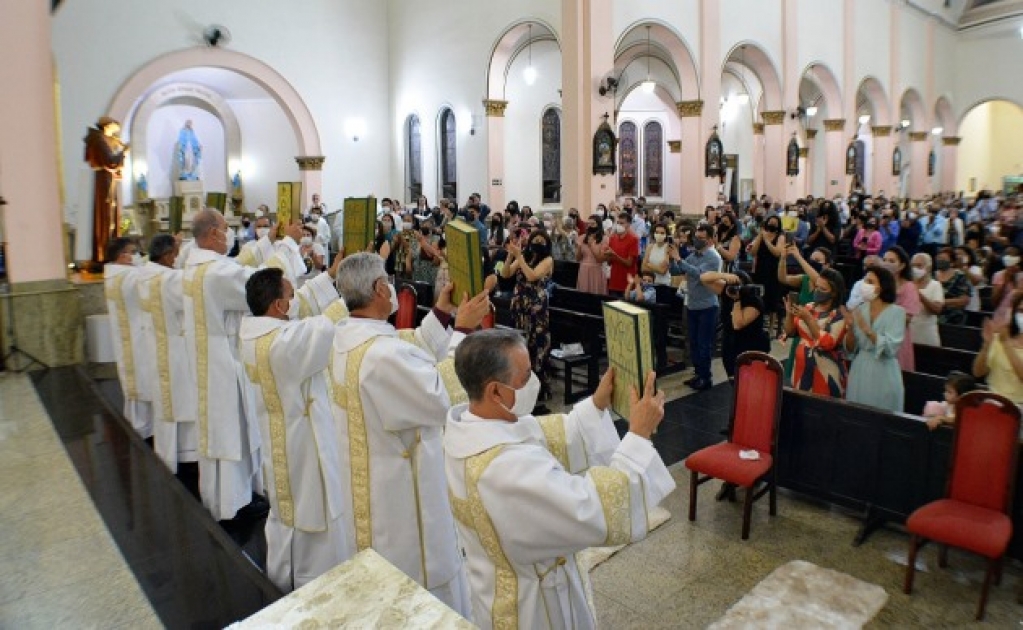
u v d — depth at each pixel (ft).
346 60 61.11
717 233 34.68
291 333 10.03
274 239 17.15
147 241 42.50
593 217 30.89
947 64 92.12
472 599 6.77
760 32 57.82
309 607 4.89
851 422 14.10
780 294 27.63
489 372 6.21
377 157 63.87
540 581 6.44
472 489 6.14
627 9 45.11
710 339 22.95
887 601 11.51
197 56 52.06
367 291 8.91
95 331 24.22
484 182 56.44
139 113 57.00
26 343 22.98
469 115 57.00
